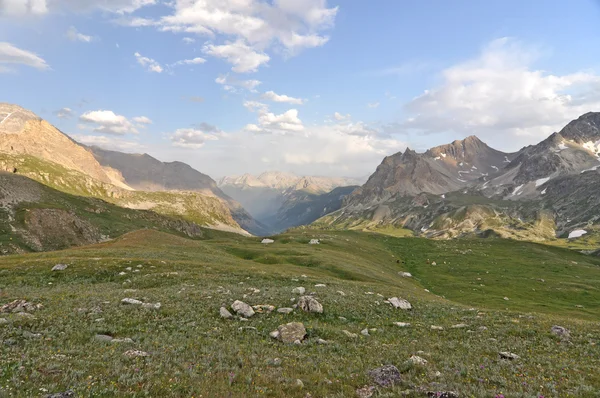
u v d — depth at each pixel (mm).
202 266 54000
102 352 15914
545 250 170375
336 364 16859
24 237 151000
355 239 163625
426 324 29672
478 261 130875
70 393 10992
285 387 13211
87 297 29703
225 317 26141
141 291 34219
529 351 21375
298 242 132250
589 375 16453
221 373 14258
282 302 32344
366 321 29875
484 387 14266
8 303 25562
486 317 33250
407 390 13469
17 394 10664
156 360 15312
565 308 70750
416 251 151250
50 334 18656
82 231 184750
